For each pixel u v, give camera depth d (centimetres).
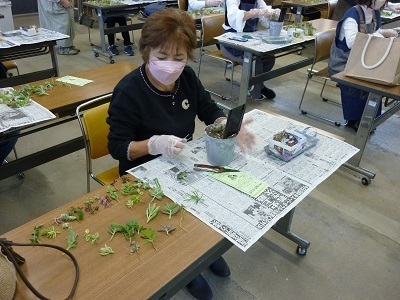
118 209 95
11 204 211
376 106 221
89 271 76
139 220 91
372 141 291
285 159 120
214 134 114
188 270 79
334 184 237
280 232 187
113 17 465
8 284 67
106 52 466
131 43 521
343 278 169
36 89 195
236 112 109
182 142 114
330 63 292
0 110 165
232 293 160
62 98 190
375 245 189
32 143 275
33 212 205
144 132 134
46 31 312
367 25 275
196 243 84
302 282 166
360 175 246
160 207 96
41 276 74
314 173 115
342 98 298
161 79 118
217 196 101
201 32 340
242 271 171
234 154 122
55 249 81
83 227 88
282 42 281
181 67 115
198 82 146
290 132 130
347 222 204
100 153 160
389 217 210
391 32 288
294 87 397
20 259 76
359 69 209
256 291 161
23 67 425
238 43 278
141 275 76
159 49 112
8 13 453
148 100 128
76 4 615
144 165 114
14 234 85
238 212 95
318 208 214
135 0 466
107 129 158
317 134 141
